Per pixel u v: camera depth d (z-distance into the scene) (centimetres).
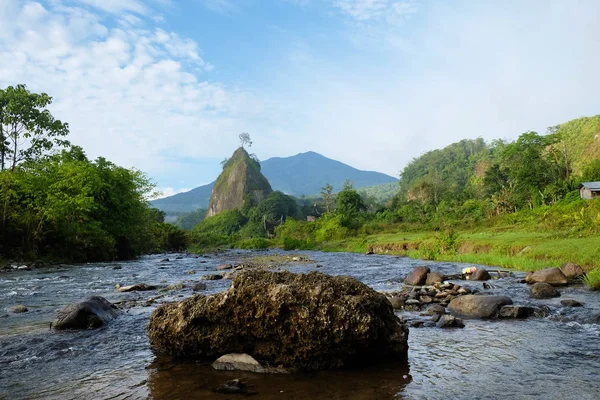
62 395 480
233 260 3250
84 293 1300
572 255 1698
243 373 557
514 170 6825
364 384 504
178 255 4375
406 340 614
